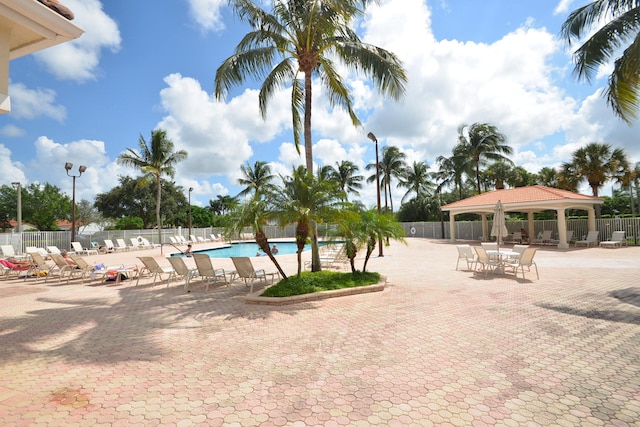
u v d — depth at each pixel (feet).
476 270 38.32
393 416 9.20
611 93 28.04
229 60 34.58
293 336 16.30
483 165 112.47
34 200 132.46
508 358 13.25
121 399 10.25
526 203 68.39
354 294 26.03
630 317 18.61
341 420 9.00
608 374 11.71
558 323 17.84
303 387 10.96
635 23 26.58
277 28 34.86
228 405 9.85
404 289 27.96
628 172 83.46
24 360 13.46
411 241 93.81
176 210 164.76
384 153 131.85
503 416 9.17
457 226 101.50
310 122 35.29
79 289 30.66
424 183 139.54
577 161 85.81
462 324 17.92
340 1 29.27
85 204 173.58
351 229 30.07
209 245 103.40
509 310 20.70
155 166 90.74
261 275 29.04
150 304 23.88
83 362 13.24
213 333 16.93
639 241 64.90
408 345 14.83
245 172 135.33
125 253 76.59
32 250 58.80
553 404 9.77
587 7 30.01
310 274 30.14
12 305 23.94
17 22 9.75
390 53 35.06
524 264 32.09
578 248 62.54
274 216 25.95
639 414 9.22
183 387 11.02
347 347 14.66
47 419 9.12
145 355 13.96
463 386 10.93
